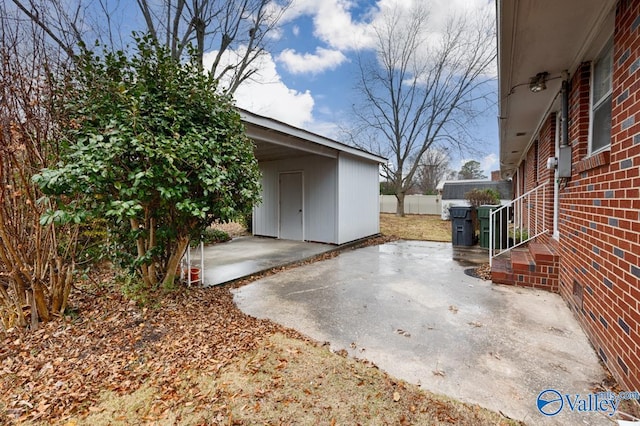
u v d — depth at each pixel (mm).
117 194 3104
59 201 2779
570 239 3480
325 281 4840
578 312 3123
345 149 8125
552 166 4254
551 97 4422
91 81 3107
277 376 2230
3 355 2449
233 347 2637
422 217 17859
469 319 3262
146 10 9000
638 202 1927
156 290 3744
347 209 8633
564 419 1802
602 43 2881
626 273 2059
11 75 2742
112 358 2430
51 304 3031
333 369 2324
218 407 1916
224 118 3877
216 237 8781
